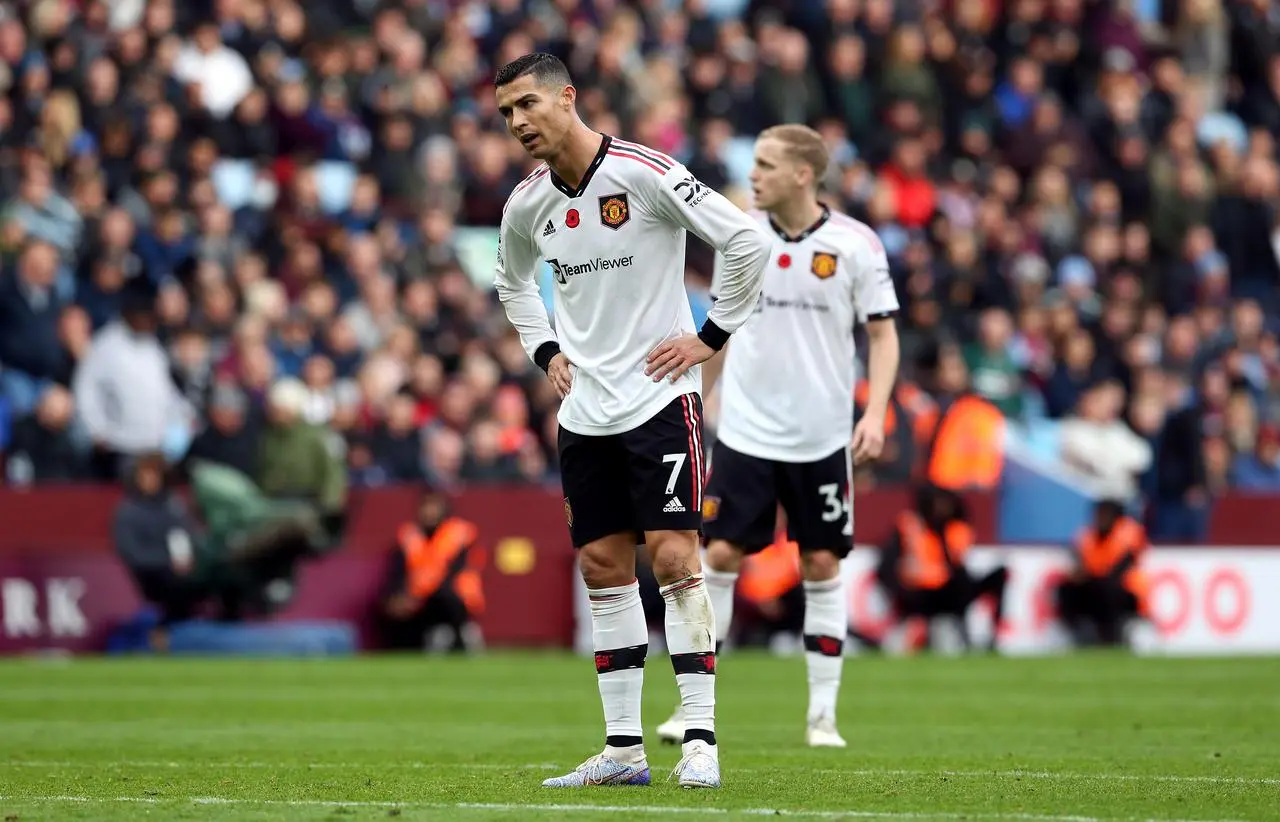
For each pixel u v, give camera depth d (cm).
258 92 6506
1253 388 7406
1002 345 6762
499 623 5603
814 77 7575
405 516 5569
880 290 2920
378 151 6681
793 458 2908
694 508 2120
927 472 6044
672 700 3825
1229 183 8231
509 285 2255
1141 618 5969
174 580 5266
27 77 6231
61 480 5366
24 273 5553
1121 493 6431
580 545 2161
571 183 2122
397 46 6912
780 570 5506
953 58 8056
